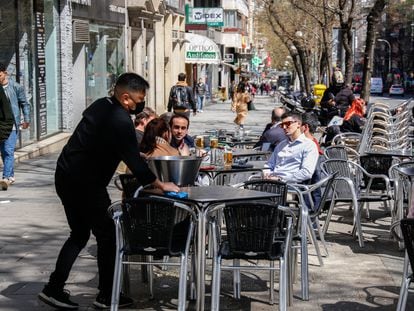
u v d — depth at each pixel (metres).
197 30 47.34
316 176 8.50
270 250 5.81
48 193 12.23
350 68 21.23
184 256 5.85
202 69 54.94
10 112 12.30
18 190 12.51
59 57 20.64
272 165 8.77
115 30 27.00
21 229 9.46
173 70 41.72
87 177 6.11
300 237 6.82
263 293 6.93
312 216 7.93
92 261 7.89
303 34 34.03
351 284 7.25
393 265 7.98
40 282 7.13
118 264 5.92
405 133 16.45
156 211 5.81
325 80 36.50
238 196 6.16
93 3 23.52
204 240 6.07
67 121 20.88
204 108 45.75
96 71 24.27
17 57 17.34
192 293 6.70
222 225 9.02
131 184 7.22
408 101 19.42
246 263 7.88
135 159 6.05
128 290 6.68
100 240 6.27
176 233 6.29
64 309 6.30
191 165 6.73
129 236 5.91
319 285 7.22
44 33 19.50
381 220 10.49
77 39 21.19
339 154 11.38
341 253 8.51
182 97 23.92
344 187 9.49
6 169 12.66
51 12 20.08
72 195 6.16
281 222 6.90
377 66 122.88
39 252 8.28
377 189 10.40
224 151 8.77
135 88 6.12
